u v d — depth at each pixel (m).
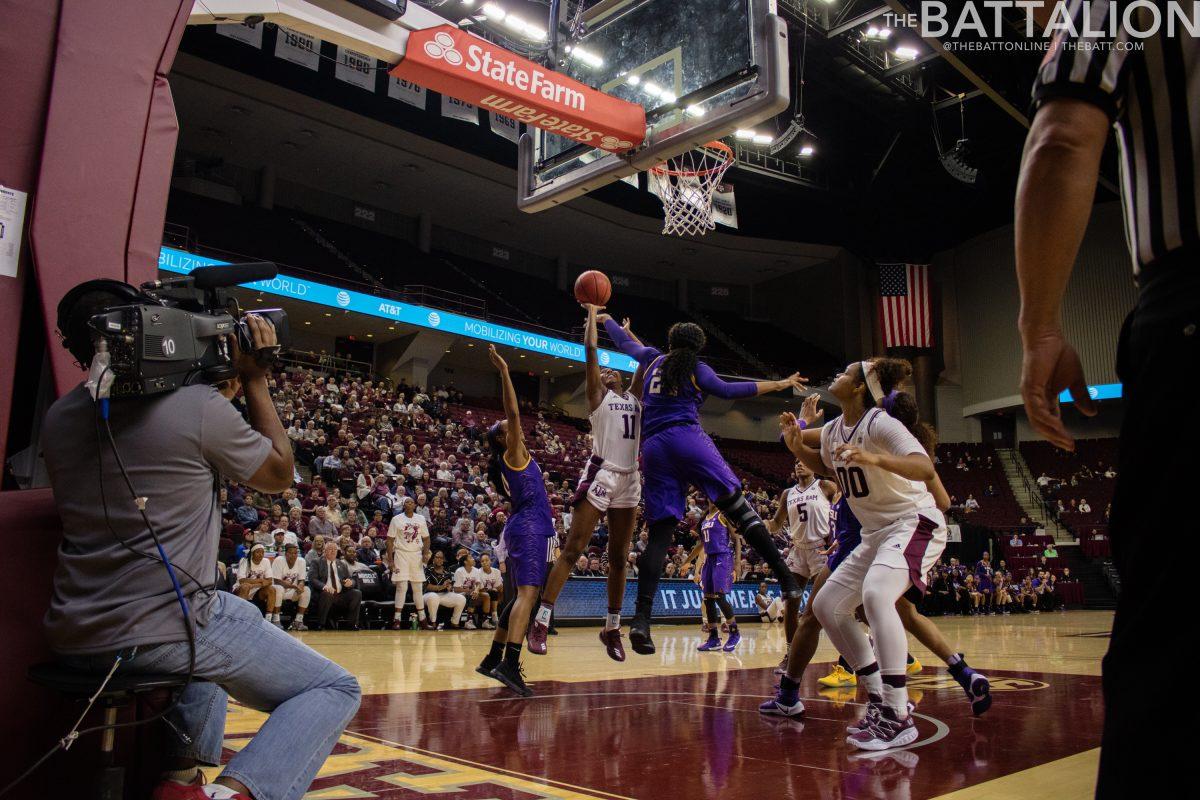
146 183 2.51
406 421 18.09
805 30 19.81
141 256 2.48
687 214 7.95
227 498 10.81
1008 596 21.08
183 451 1.74
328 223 25.20
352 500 12.44
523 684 4.57
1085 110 1.03
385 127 22.62
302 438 14.57
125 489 1.70
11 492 2.09
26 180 2.30
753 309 33.25
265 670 1.80
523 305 27.52
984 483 28.02
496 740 3.24
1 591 2.01
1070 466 28.02
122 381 1.72
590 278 4.32
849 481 3.61
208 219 21.72
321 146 23.08
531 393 28.03
